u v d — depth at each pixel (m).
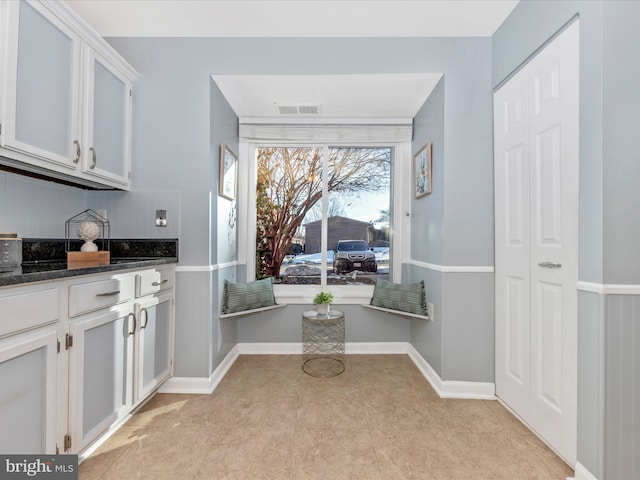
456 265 2.24
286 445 1.68
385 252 3.19
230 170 2.73
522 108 1.92
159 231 2.30
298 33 2.30
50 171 1.68
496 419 1.94
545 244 1.71
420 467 1.52
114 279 1.65
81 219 2.26
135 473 1.47
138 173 2.30
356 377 2.50
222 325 2.54
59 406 1.33
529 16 1.84
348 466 1.52
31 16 1.46
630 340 1.34
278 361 2.82
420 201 2.75
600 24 1.36
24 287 1.18
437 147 2.39
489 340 2.22
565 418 1.56
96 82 1.90
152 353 1.99
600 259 1.36
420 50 2.31
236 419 1.92
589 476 1.39
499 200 2.17
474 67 2.28
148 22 2.18
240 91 2.56
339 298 3.02
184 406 2.06
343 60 2.34
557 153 1.63
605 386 1.34
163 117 2.31
